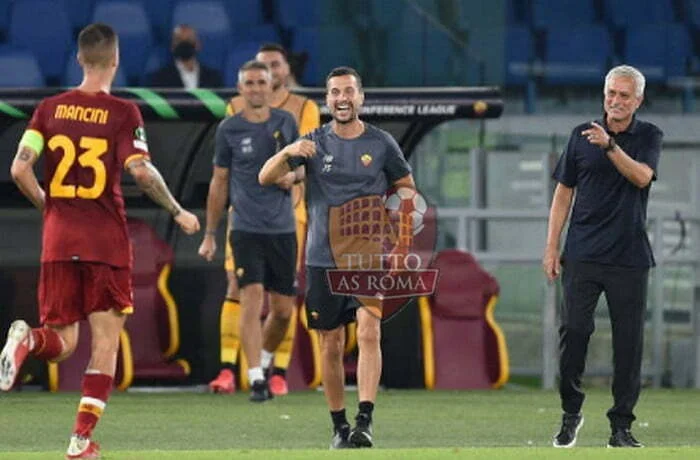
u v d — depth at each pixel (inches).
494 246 1782.7
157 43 2129.7
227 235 1560.0
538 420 1368.1
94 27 960.3
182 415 1378.0
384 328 1679.4
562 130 2133.4
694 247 1779.0
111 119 951.6
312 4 2158.0
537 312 1758.1
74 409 1428.4
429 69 2129.7
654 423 1354.6
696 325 1769.2
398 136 1710.1
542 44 2215.8
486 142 2048.5
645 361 1772.9
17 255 1643.7
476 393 1643.7
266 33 2149.4
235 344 1583.4
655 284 1761.8
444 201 1941.4
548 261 1125.7
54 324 965.2
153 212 1707.7
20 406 1455.5
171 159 1694.1
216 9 2148.1
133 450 1079.0
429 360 1683.1
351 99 1098.7
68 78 2106.3
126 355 1614.2
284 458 952.9
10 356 930.7
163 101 1626.5
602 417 1402.6
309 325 1105.4
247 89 1437.0
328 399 1109.7
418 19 2132.1
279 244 1453.0
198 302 1678.2
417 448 1055.0
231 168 1450.5
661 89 2226.9
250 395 1496.1
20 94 1601.9
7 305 1632.6
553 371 1731.1
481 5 2159.2
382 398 1574.8
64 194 952.9
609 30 2265.0
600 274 1107.3
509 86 2177.7
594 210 1104.2
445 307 1696.6
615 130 1106.7
